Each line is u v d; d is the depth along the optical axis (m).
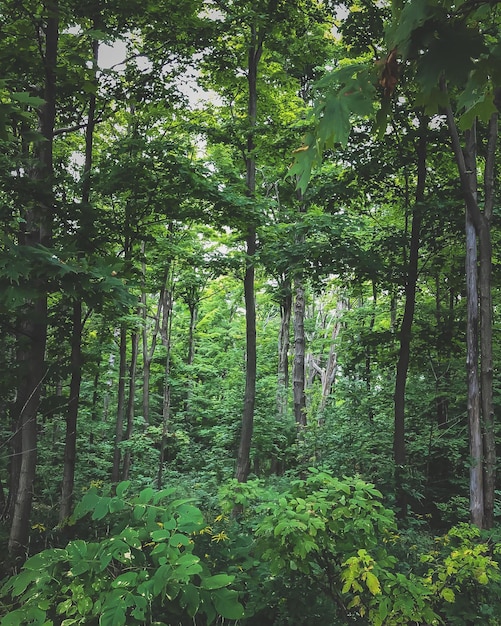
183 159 7.81
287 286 14.77
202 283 16.05
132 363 15.09
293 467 13.32
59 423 11.94
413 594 2.80
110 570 2.57
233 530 4.68
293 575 3.35
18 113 2.88
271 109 12.10
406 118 9.06
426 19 1.20
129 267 7.21
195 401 20.91
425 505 10.30
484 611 3.40
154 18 7.59
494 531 4.89
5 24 5.63
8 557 5.06
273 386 17.09
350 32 9.04
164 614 2.67
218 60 9.72
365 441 10.92
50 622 2.22
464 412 11.80
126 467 13.73
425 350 11.45
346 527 3.05
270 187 13.98
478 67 1.31
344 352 13.11
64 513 6.86
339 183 10.05
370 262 9.40
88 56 5.05
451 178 10.48
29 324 6.57
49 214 6.19
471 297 7.18
